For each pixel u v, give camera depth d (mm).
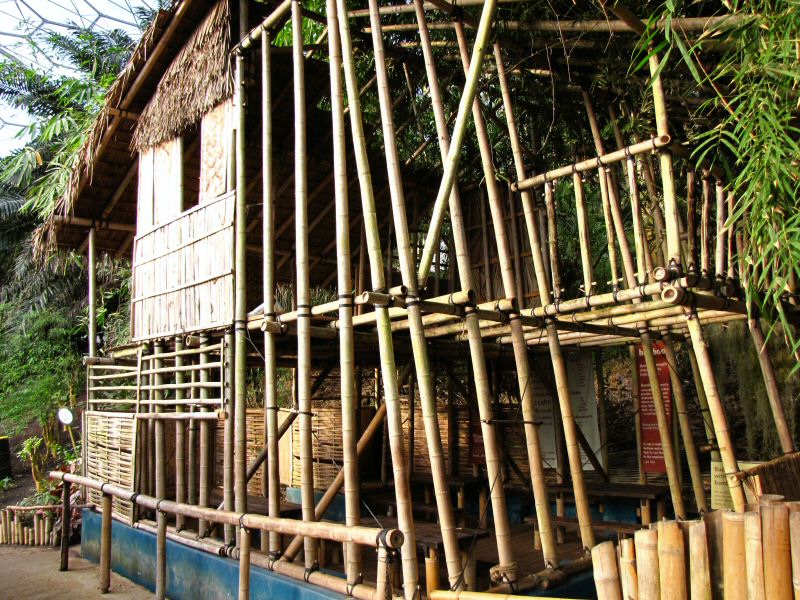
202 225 5461
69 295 14266
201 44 5367
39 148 13797
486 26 3678
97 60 13109
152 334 6062
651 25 3027
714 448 4852
